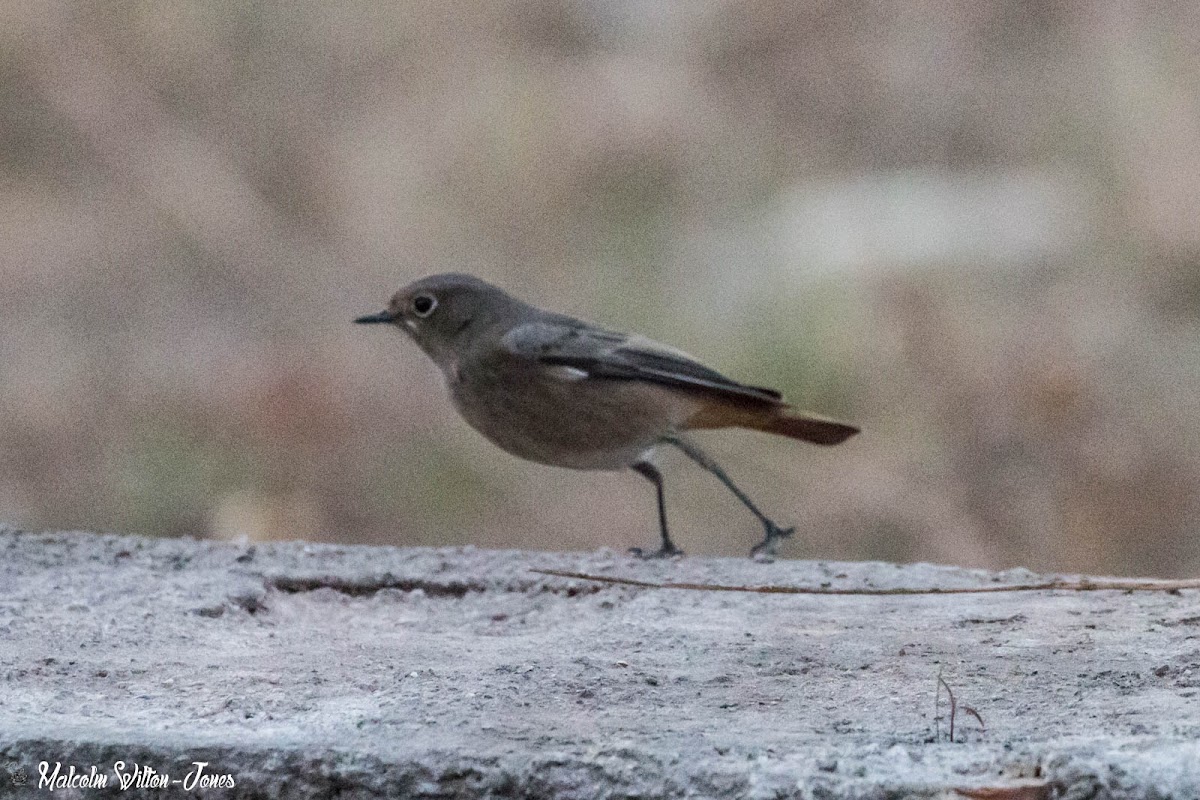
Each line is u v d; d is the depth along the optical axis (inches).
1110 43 722.2
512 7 765.9
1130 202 657.6
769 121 737.6
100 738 204.4
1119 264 644.7
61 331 689.6
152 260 721.0
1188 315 622.2
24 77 751.7
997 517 516.4
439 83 748.0
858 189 711.7
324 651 249.9
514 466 579.2
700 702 221.1
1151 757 189.6
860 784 187.9
